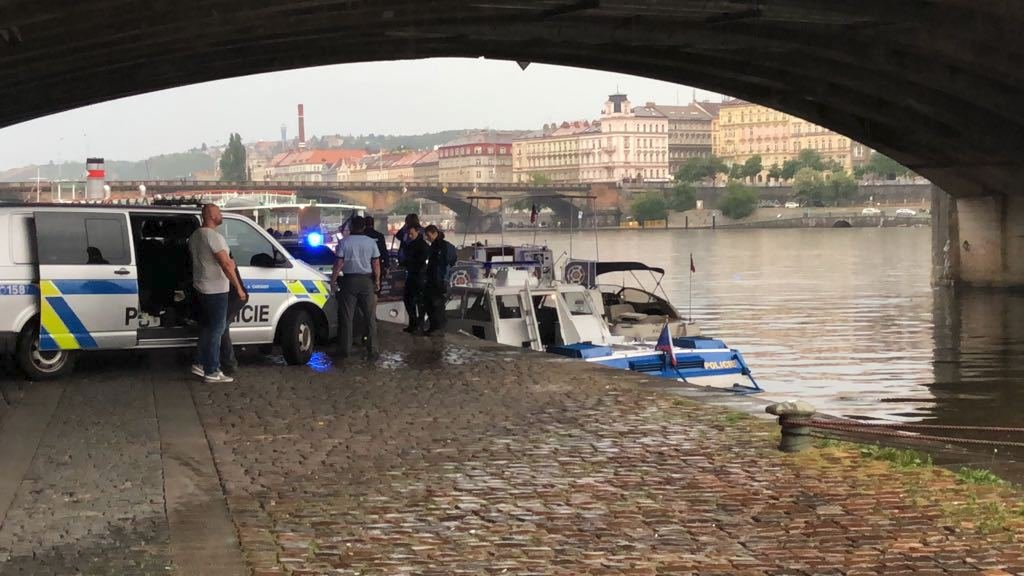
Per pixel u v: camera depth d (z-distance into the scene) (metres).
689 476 10.69
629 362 24.53
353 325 22.48
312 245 30.81
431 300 24.45
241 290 17.19
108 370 18.22
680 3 36.00
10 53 35.47
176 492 10.21
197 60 45.78
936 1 36.59
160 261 17.50
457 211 176.88
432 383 16.95
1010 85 44.50
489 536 8.79
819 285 72.31
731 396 15.65
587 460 11.46
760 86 56.50
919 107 51.62
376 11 36.44
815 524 8.98
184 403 15.07
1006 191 62.28
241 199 65.62
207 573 7.86
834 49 43.09
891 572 7.80
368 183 158.62
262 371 18.30
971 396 30.14
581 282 33.50
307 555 8.30
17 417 13.96
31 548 8.45
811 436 12.08
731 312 55.34
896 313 53.59
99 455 11.77
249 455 11.81
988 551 8.23
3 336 16.62
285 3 33.75
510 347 22.00
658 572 7.88
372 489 10.31
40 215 16.75
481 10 37.31
